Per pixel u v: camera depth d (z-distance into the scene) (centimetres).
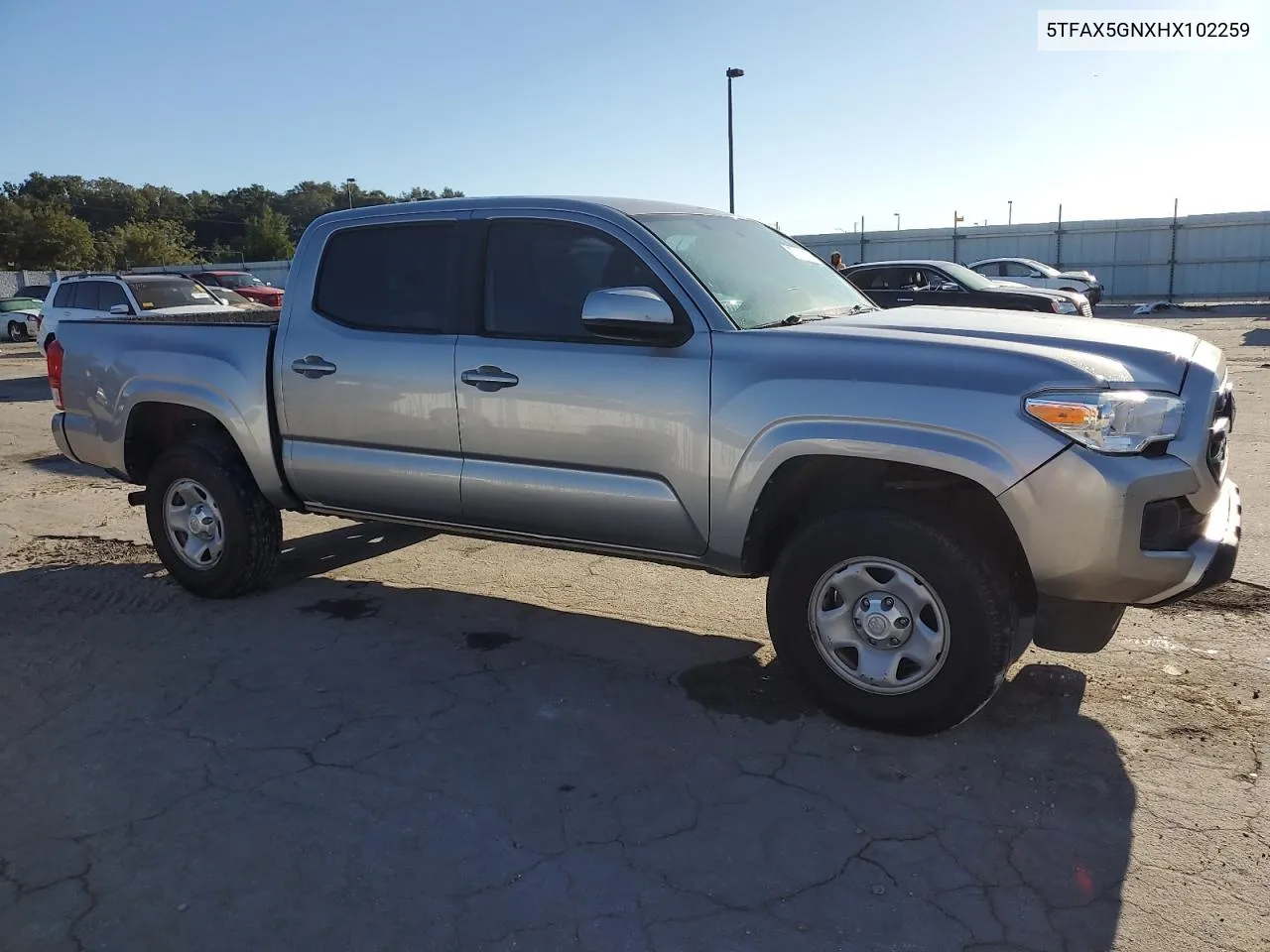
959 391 327
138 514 730
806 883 276
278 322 488
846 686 359
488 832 303
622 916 263
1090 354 333
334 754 353
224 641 464
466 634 469
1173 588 322
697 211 457
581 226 408
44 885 281
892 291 1380
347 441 462
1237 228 3000
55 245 6712
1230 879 273
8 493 811
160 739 367
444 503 442
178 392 507
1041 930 254
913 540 335
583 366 393
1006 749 346
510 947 253
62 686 416
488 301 424
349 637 467
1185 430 320
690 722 374
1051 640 351
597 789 327
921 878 277
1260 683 392
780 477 365
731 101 2416
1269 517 609
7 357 2342
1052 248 3241
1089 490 311
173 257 7162
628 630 471
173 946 255
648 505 388
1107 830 297
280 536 520
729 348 367
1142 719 365
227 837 302
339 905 270
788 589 365
